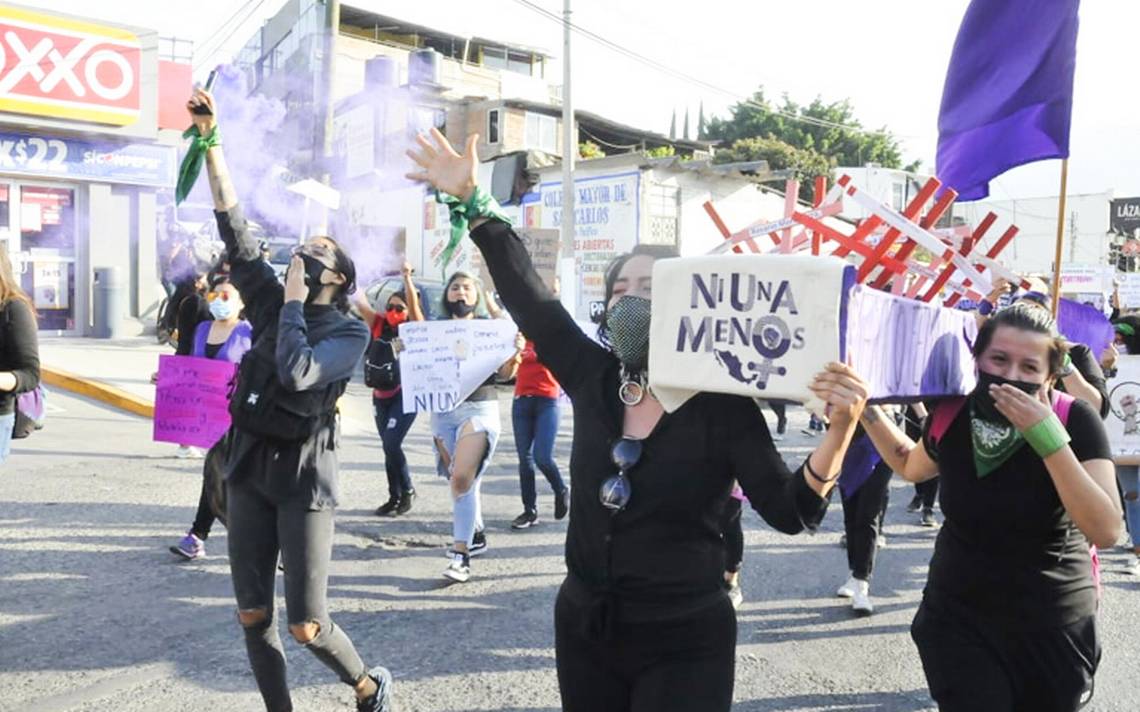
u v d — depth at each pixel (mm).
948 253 3104
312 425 3506
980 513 2781
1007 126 5309
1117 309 15930
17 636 4785
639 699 2363
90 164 17531
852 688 4508
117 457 9070
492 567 6227
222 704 4105
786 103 55250
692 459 2363
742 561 6258
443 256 2787
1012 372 2762
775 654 4930
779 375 2131
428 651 4781
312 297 3723
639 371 2477
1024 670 2791
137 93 17672
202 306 7387
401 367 6242
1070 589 2766
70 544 6355
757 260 2168
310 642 3545
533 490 7289
